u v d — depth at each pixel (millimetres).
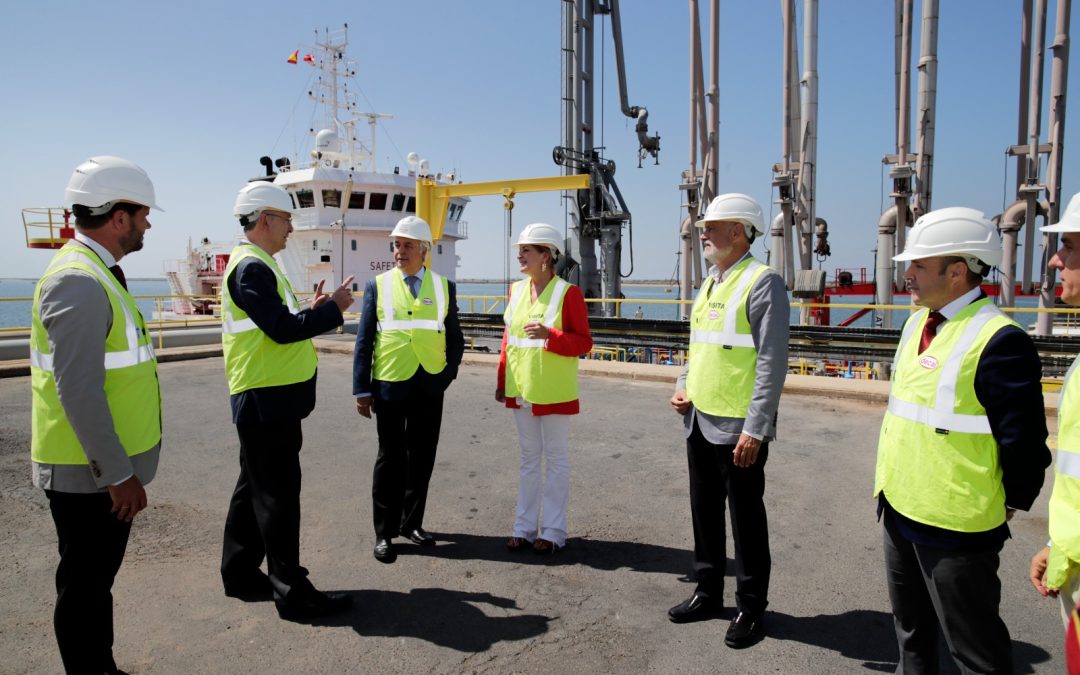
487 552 3830
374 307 3838
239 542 3215
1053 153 13125
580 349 3740
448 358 4000
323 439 6297
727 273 2980
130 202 2318
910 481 2055
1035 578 1942
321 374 9992
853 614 3104
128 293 2410
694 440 3064
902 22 14258
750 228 2949
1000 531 1982
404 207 20047
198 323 15281
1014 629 2943
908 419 2082
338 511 4461
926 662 2230
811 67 15453
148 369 2428
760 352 2777
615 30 17406
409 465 3934
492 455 5770
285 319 2891
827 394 7809
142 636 2895
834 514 4359
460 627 2998
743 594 2881
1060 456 1695
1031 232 13672
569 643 2867
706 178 16359
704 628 2996
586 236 17297
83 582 2291
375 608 3170
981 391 1898
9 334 11484
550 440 3855
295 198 19719
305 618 3055
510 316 4020
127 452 2312
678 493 4801
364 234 19453
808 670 2656
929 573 2033
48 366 2199
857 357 10406
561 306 3809
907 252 2035
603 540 3992
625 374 9375
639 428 6652
